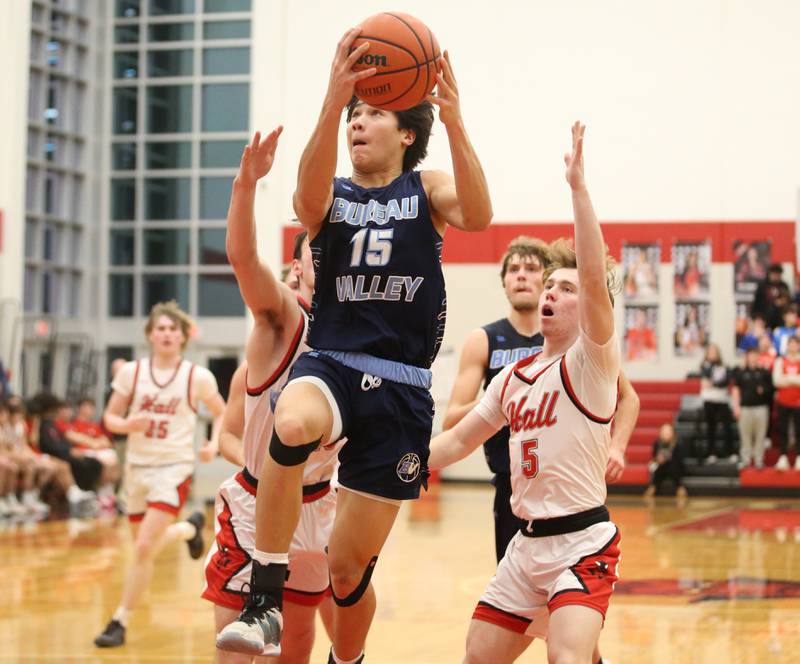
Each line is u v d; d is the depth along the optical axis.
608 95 21.22
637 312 21.09
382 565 10.51
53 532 13.96
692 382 20.52
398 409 4.15
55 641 7.08
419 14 21.62
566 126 21.28
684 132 21.03
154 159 25.77
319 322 4.21
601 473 4.29
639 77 21.16
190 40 25.50
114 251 25.97
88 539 13.15
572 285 4.44
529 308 5.69
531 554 4.23
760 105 20.88
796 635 6.99
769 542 12.12
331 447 4.63
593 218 4.17
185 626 7.64
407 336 4.17
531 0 21.39
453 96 4.00
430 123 4.44
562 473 4.21
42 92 24.61
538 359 4.51
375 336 4.11
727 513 15.84
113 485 17.72
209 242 25.50
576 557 4.12
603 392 4.23
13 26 22.38
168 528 8.23
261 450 4.67
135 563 7.27
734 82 20.94
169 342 8.01
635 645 6.68
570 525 4.19
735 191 20.91
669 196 21.05
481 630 4.28
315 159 3.99
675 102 21.08
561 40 21.34
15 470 16.02
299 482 3.87
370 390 4.09
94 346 25.81
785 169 20.80
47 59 24.84
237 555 4.65
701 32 21.03
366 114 4.32
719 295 20.89
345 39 3.96
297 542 4.69
